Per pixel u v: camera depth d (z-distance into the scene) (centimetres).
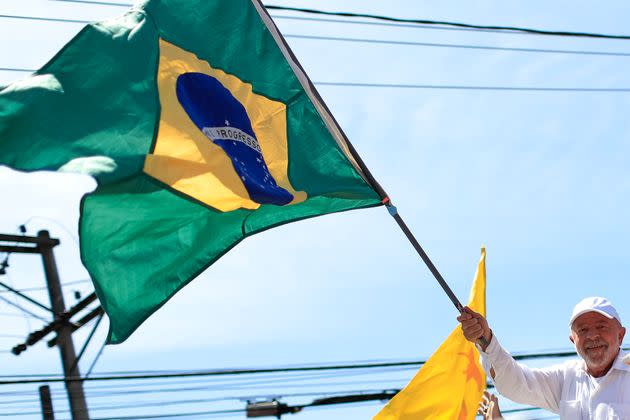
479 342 762
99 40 758
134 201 720
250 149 779
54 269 1370
